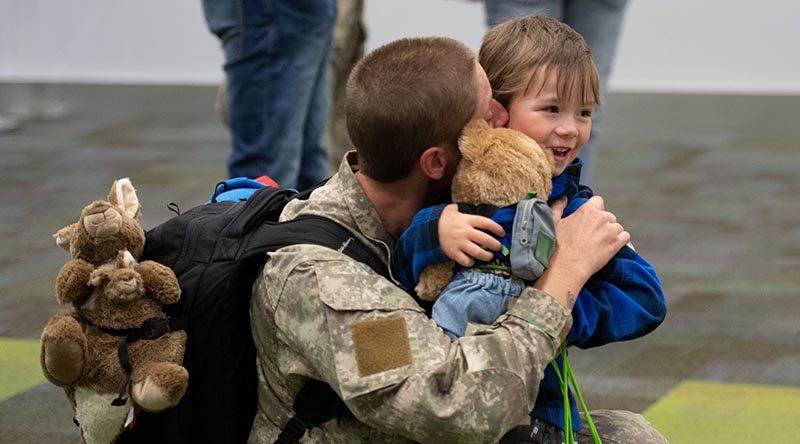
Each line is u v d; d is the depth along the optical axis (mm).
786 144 10039
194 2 14312
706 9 13664
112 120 11500
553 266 2078
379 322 1965
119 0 14445
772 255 6348
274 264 2072
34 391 4172
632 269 2260
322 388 2084
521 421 2223
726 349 4730
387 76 2086
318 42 4746
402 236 2107
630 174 8844
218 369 2141
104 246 2107
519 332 1982
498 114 2314
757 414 4035
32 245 6496
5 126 10945
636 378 4395
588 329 2172
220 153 9633
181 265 2156
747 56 13664
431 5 13555
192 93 13281
